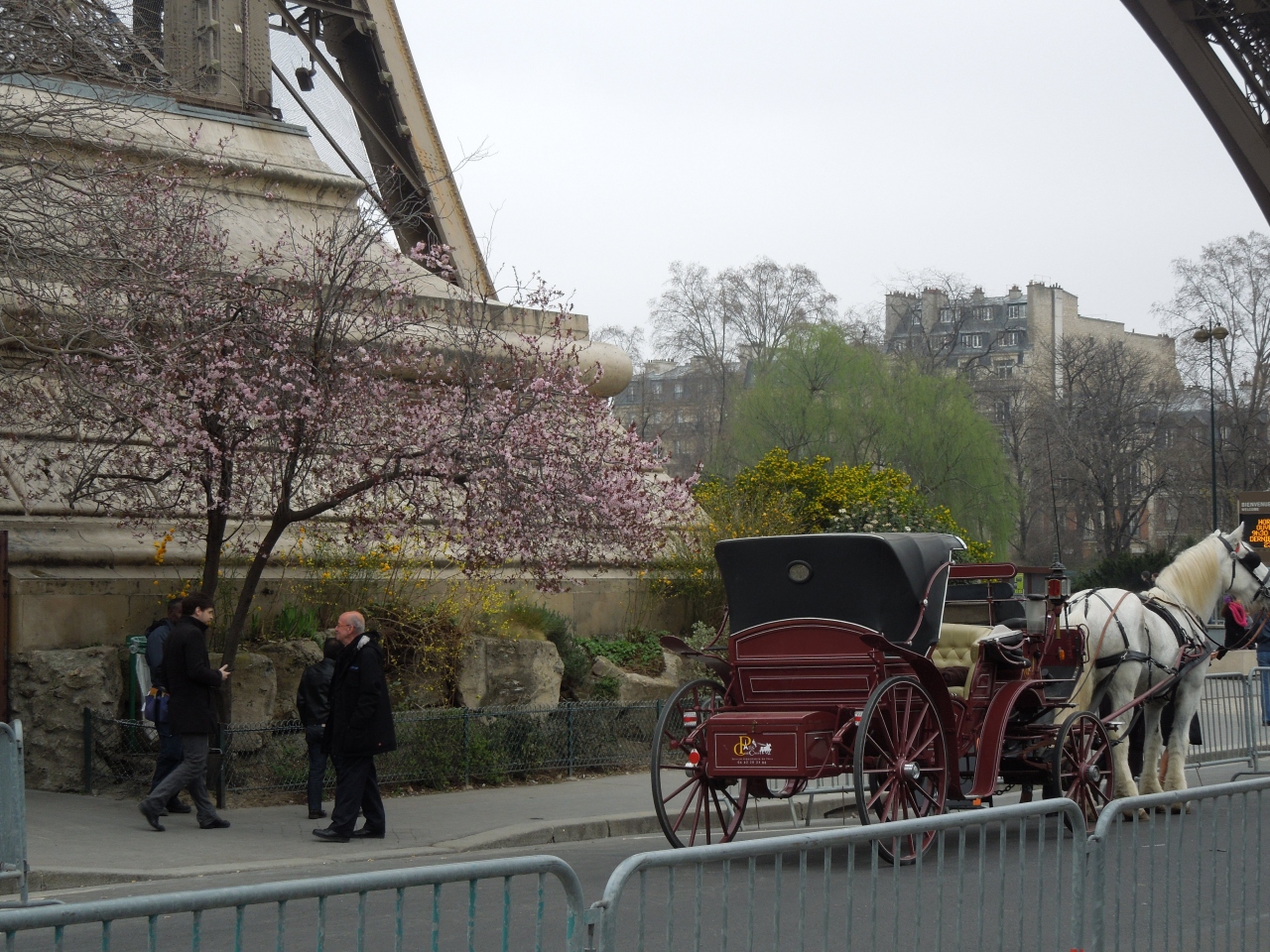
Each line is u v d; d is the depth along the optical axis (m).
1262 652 23.69
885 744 9.32
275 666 14.27
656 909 4.65
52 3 13.16
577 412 13.52
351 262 13.21
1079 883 5.17
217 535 12.91
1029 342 98.56
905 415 50.94
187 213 13.68
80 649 14.03
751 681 9.91
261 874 9.62
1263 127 29.84
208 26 21.14
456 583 16.64
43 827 11.05
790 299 74.62
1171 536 65.94
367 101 25.30
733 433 53.50
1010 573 11.10
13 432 14.71
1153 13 30.47
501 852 10.88
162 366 12.10
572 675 17.20
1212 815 5.87
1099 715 12.05
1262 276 65.00
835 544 9.66
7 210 12.59
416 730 14.15
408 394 13.26
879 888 5.01
